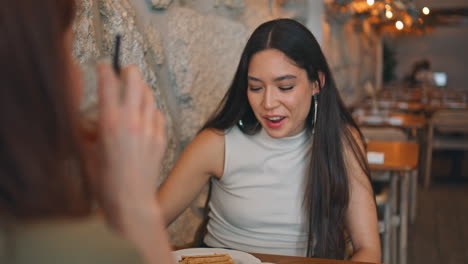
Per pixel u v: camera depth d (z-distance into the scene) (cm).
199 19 197
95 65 48
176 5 187
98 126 45
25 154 37
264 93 133
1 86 36
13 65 37
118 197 45
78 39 124
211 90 208
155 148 46
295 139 146
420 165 548
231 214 150
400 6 341
